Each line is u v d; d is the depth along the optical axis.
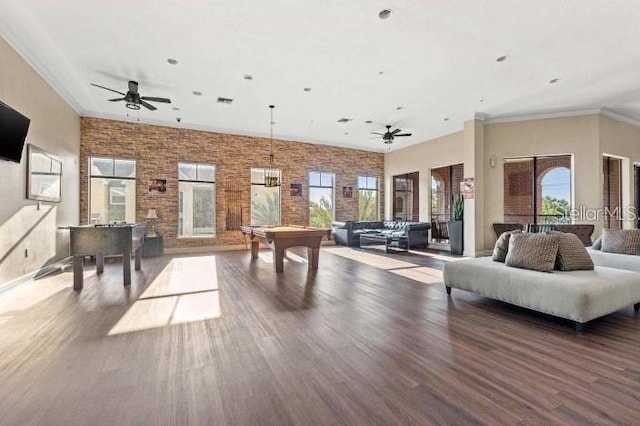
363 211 10.21
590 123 6.46
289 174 8.98
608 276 2.98
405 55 4.29
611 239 4.64
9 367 2.09
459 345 2.45
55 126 5.36
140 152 7.28
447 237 8.50
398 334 2.67
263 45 4.05
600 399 1.73
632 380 1.93
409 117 7.07
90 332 2.69
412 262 6.36
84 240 4.11
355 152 10.03
